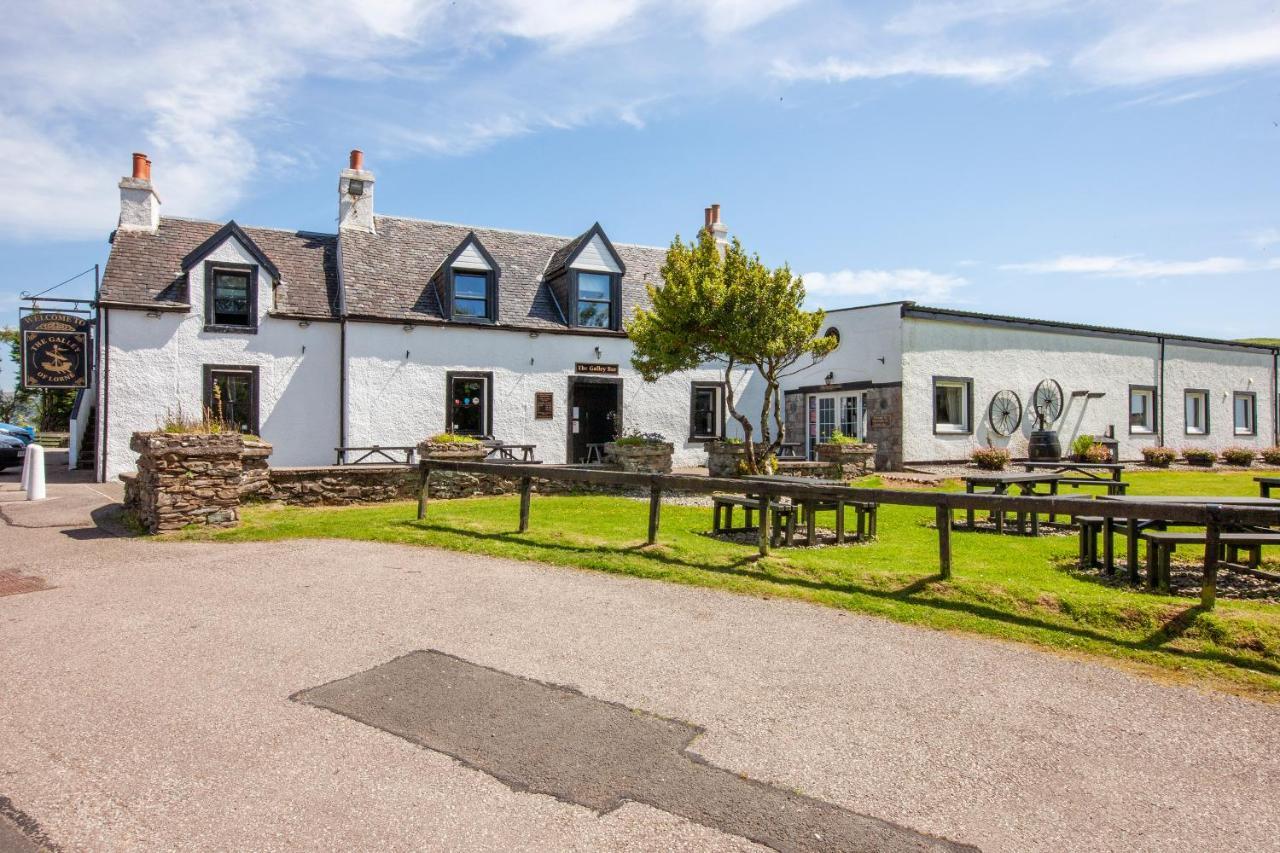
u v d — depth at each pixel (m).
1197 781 3.44
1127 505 5.68
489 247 21.55
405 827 3.07
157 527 9.39
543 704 4.23
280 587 6.75
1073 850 2.92
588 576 7.12
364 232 19.80
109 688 4.46
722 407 22.38
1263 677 4.60
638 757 3.63
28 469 13.11
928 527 10.90
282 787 3.37
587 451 20.73
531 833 3.02
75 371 17.33
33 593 6.62
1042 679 4.62
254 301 17.58
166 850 2.92
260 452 11.96
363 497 12.87
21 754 3.67
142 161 18.05
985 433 20.58
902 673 4.71
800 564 7.23
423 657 4.96
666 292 13.07
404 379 18.62
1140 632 5.31
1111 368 23.30
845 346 20.73
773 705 4.23
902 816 3.15
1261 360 27.72
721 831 3.03
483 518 10.40
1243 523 5.28
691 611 6.00
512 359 19.88
